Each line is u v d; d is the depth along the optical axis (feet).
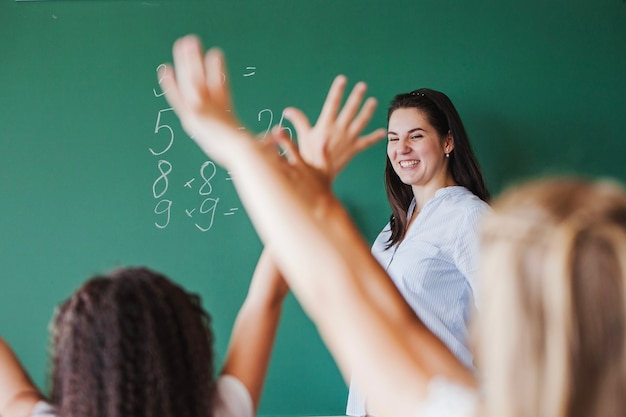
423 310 7.27
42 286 7.84
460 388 1.77
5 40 7.89
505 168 7.93
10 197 7.88
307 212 1.73
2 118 7.88
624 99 7.91
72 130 7.89
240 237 7.91
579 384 1.32
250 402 3.02
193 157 7.91
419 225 7.53
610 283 1.33
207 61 1.82
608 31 7.91
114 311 2.74
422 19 7.90
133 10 7.93
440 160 7.65
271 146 2.05
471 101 7.93
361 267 1.97
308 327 7.90
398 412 1.66
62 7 7.92
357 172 8.00
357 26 7.90
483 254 1.54
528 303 1.38
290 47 7.91
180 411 2.74
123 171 7.91
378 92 7.92
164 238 7.90
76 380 2.68
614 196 1.46
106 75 7.91
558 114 7.91
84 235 7.87
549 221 1.43
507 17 7.90
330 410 7.88
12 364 3.14
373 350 1.68
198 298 3.12
